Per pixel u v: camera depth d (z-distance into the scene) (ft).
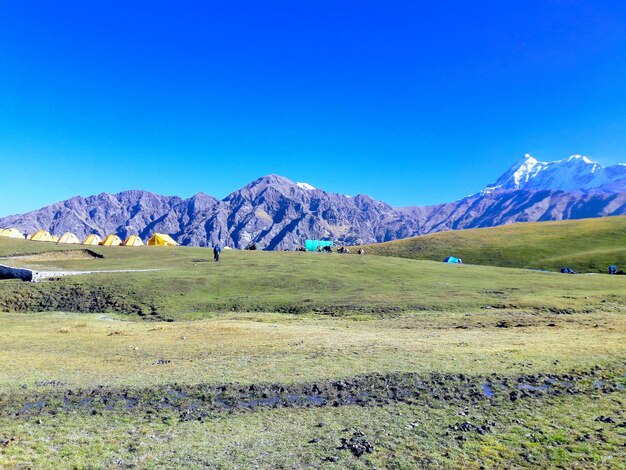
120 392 60.49
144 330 112.57
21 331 110.63
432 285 190.08
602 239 439.63
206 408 54.90
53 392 60.03
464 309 140.97
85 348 89.76
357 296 162.91
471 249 451.12
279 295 166.30
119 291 161.58
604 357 75.51
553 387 61.87
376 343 88.89
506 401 56.49
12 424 48.83
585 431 46.47
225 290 173.58
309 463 39.47
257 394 60.13
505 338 93.66
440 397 58.29
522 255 407.23
